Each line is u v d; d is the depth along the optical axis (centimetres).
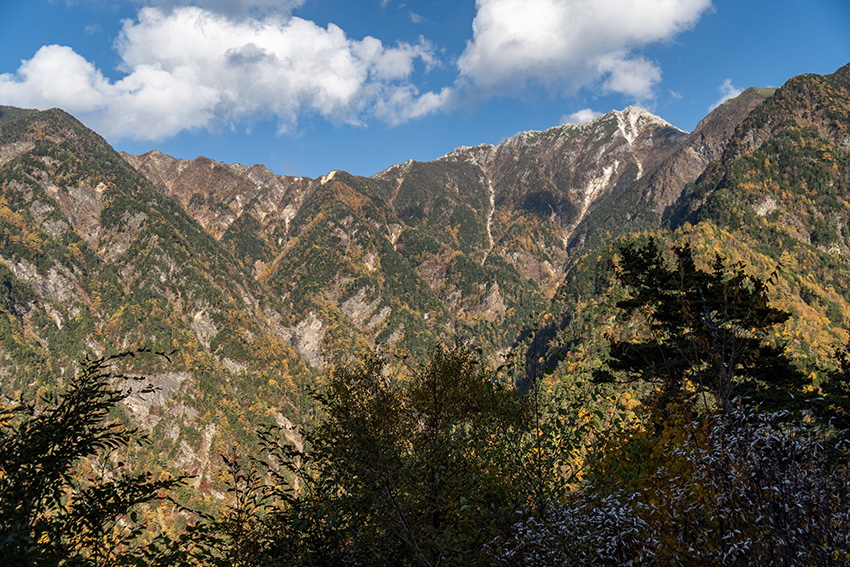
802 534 449
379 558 610
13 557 426
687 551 516
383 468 624
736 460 505
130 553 532
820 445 478
